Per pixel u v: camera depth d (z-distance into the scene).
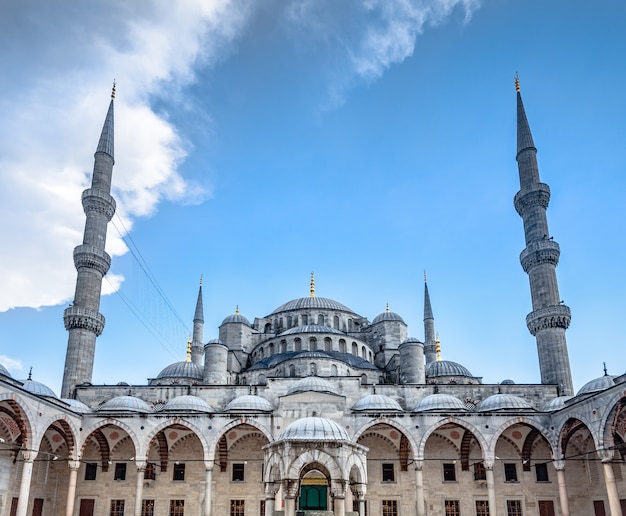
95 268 61.72
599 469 49.09
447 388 56.22
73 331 58.88
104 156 66.25
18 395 38.28
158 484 51.53
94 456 52.53
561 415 45.59
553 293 60.16
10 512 44.31
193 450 52.50
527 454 51.38
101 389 56.44
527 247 62.72
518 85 70.56
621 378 39.44
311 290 80.19
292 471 25.39
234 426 47.47
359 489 27.36
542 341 59.22
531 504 50.34
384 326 69.94
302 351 61.72
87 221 63.44
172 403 50.06
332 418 47.38
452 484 51.09
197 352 77.12
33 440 39.78
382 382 63.12
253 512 50.53
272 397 54.00
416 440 46.53
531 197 64.19
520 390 56.41
